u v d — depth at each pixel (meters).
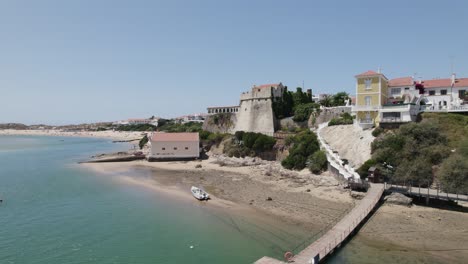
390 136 50.56
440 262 25.33
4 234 32.78
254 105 100.12
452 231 31.34
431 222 33.69
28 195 48.75
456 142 46.47
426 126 48.31
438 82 65.75
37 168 77.06
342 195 44.62
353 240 29.64
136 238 31.77
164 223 35.94
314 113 87.44
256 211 39.56
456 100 59.03
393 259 25.97
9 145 164.75
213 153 92.31
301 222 35.09
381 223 33.56
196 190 48.66
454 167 39.28
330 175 54.31
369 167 47.44
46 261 26.86
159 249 29.19
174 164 81.75
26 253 28.38
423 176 42.78
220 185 55.53
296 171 61.16
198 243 30.38
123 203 44.28
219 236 31.95
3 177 64.25
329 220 35.31
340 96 96.62
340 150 59.12
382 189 42.00
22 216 38.50
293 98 105.56
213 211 40.06
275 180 57.44
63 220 37.09
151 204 43.72
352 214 34.44
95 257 27.67
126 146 159.75
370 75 60.84
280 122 95.75
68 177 64.56
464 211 36.78
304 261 24.41
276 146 77.00
